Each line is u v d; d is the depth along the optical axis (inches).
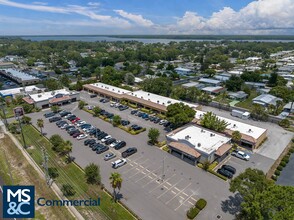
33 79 4997.5
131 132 2714.1
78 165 2037.4
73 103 3860.7
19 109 2362.2
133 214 1486.2
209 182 1827.0
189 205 1576.0
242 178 1374.3
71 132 2652.6
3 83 5152.6
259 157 2231.8
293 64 7406.5
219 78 5649.6
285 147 2437.3
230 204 1584.6
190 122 2824.8
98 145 2348.7
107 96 4109.3
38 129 2817.4
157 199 1632.6
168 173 1939.0
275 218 1027.9
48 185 1786.4
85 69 6205.7
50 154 2244.1
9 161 2158.0
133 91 4188.0
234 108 3668.8
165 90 4156.0
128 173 1932.8
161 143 2436.0
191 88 4079.7
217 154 2075.5
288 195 1122.7
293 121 3157.0
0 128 2886.3
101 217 1473.9
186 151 2106.3
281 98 4033.0
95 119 3169.3
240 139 2418.8
